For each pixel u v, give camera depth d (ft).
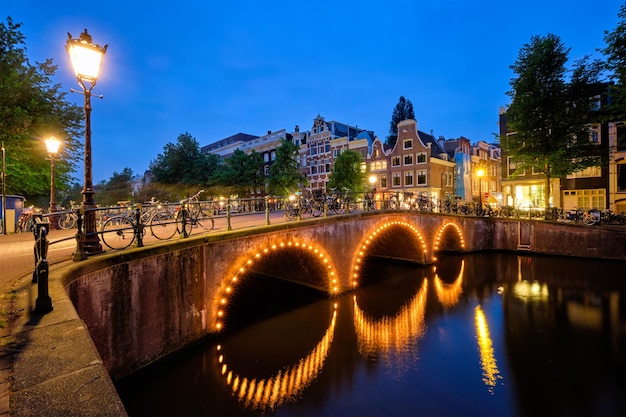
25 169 54.80
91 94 19.74
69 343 8.60
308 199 43.80
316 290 45.29
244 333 33.22
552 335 32.94
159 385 22.62
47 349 8.25
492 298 43.83
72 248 24.66
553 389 24.40
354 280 45.78
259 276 53.01
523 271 55.31
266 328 34.47
